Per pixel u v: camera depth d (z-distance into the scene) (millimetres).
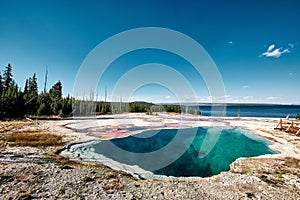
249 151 16219
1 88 40594
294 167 11055
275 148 16125
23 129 21125
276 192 7754
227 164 13000
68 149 14633
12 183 7480
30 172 8703
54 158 11414
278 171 10398
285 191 7844
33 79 51969
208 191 7891
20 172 8578
